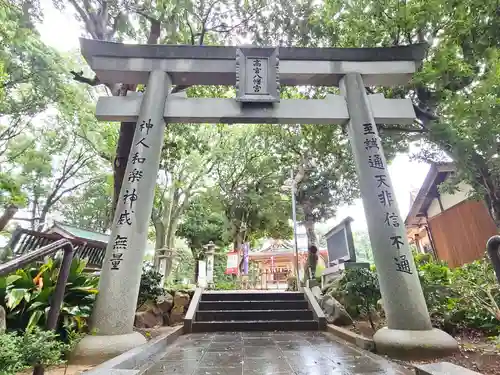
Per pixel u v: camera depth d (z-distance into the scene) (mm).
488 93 5695
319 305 7438
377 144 5230
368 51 5891
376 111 5660
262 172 18016
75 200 21500
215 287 13125
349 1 7566
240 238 18422
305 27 8945
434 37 7094
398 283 4340
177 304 7637
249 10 8695
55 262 4246
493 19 6000
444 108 7289
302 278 13367
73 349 3568
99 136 14719
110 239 4641
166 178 15820
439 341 3811
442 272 6488
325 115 5625
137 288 4527
